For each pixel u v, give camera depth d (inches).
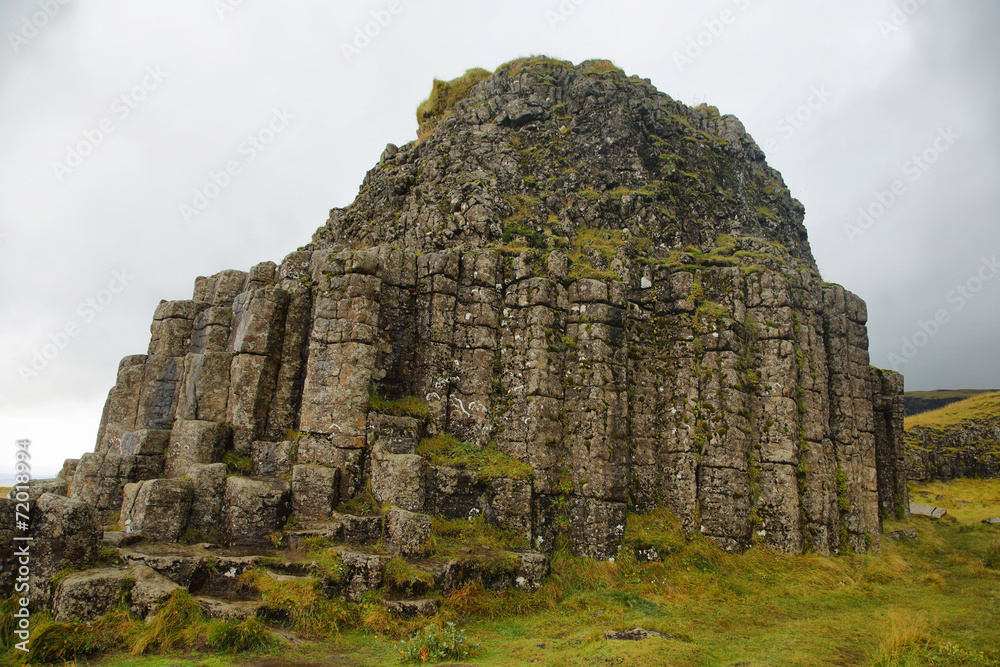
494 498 568.1
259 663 335.0
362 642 380.8
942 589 585.0
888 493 871.7
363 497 517.0
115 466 576.4
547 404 619.2
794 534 620.1
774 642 410.0
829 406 741.9
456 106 966.4
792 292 709.3
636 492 643.5
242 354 572.7
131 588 375.9
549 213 786.2
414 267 663.1
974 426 1454.2
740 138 1019.9
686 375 669.9
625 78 940.0
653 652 352.8
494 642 405.4
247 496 472.1
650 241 764.6
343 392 537.3
